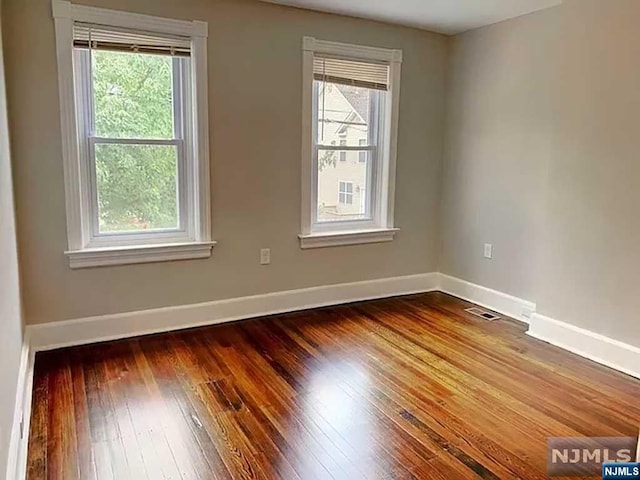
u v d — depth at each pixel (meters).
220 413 2.42
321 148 3.98
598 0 2.95
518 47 3.71
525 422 2.38
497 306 4.05
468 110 4.20
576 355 3.17
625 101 2.86
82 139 3.12
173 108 3.38
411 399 2.59
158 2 3.16
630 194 2.88
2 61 2.50
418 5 3.49
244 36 3.46
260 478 1.95
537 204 3.67
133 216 3.36
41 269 3.07
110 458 2.05
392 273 4.44
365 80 4.02
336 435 2.25
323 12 3.70
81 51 3.05
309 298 4.06
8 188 2.41
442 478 1.96
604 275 3.04
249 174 3.65
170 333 3.45
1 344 1.64
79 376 2.78
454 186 4.40
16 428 1.89
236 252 3.69
